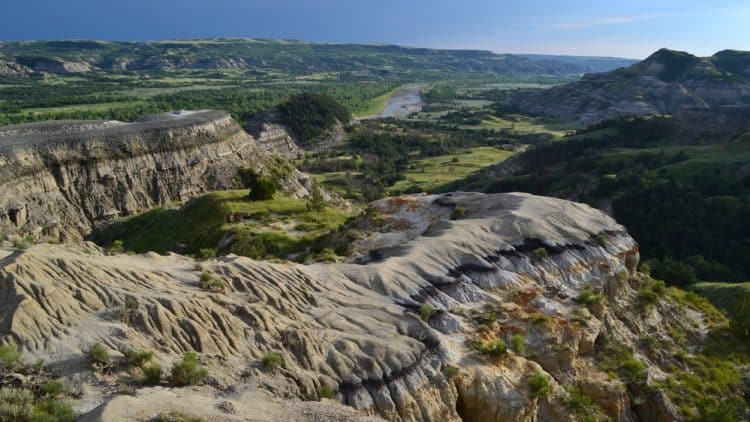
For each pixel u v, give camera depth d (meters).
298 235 56.78
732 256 74.44
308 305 28.50
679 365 37.03
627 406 30.97
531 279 36.88
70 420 17.23
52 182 71.19
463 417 26.20
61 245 35.25
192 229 62.84
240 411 18.88
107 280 25.00
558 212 43.91
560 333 31.88
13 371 19.33
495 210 45.06
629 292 41.38
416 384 24.84
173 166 84.06
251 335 24.70
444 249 36.44
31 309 21.52
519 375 27.95
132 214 77.25
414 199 52.28
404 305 30.34
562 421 27.59
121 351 21.25
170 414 17.52
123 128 84.25
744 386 37.03
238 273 29.06
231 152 94.62
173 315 23.78
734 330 42.97
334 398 22.81
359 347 25.56
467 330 29.92
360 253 42.22
